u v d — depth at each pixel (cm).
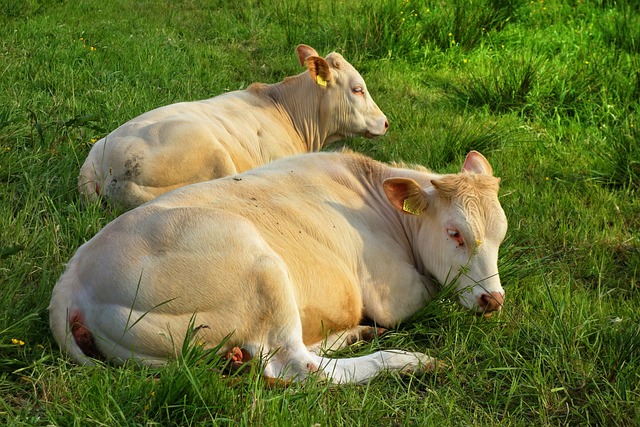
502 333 436
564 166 684
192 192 411
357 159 482
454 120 770
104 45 902
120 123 659
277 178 443
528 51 960
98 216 493
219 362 374
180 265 365
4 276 420
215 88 816
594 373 399
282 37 1012
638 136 673
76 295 368
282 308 375
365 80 883
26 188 528
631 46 959
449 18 1012
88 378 348
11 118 620
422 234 454
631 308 464
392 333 438
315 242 419
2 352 371
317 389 362
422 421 359
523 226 569
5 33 895
